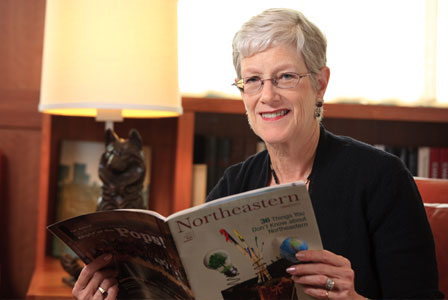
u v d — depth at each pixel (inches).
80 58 79.0
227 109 96.3
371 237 55.1
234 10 103.0
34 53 106.9
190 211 41.9
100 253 51.3
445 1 106.8
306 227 42.4
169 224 42.3
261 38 55.6
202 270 43.8
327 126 109.7
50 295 77.2
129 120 107.2
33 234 108.1
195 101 95.5
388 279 52.1
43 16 107.0
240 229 42.5
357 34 105.8
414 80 106.8
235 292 44.6
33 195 108.0
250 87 57.8
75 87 78.9
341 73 105.8
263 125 57.7
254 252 43.3
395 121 110.5
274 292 44.8
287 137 56.6
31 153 107.7
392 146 107.2
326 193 56.4
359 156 56.9
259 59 56.2
